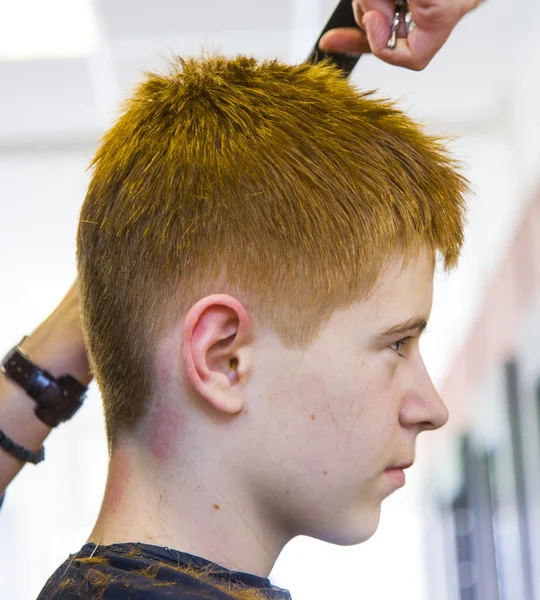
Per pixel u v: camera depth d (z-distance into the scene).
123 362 0.67
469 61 5.76
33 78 5.65
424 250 0.69
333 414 0.64
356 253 0.65
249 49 5.31
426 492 9.46
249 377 0.64
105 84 5.75
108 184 0.71
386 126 0.73
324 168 0.68
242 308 0.64
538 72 5.40
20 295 8.02
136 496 0.65
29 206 7.12
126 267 0.67
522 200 5.56
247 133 0.69
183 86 0.75
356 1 0.87
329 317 0.65
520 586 5.06
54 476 10.16
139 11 4.79
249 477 0.65
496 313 5.70
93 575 0.59
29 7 4.72
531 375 4.93
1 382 0.95
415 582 10.77
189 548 0.64
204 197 0.66
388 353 0.67
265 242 0.65
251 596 0.59
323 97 0.74
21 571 9.65
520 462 5.08
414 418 0.68
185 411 0.65
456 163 0.79
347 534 0.66
